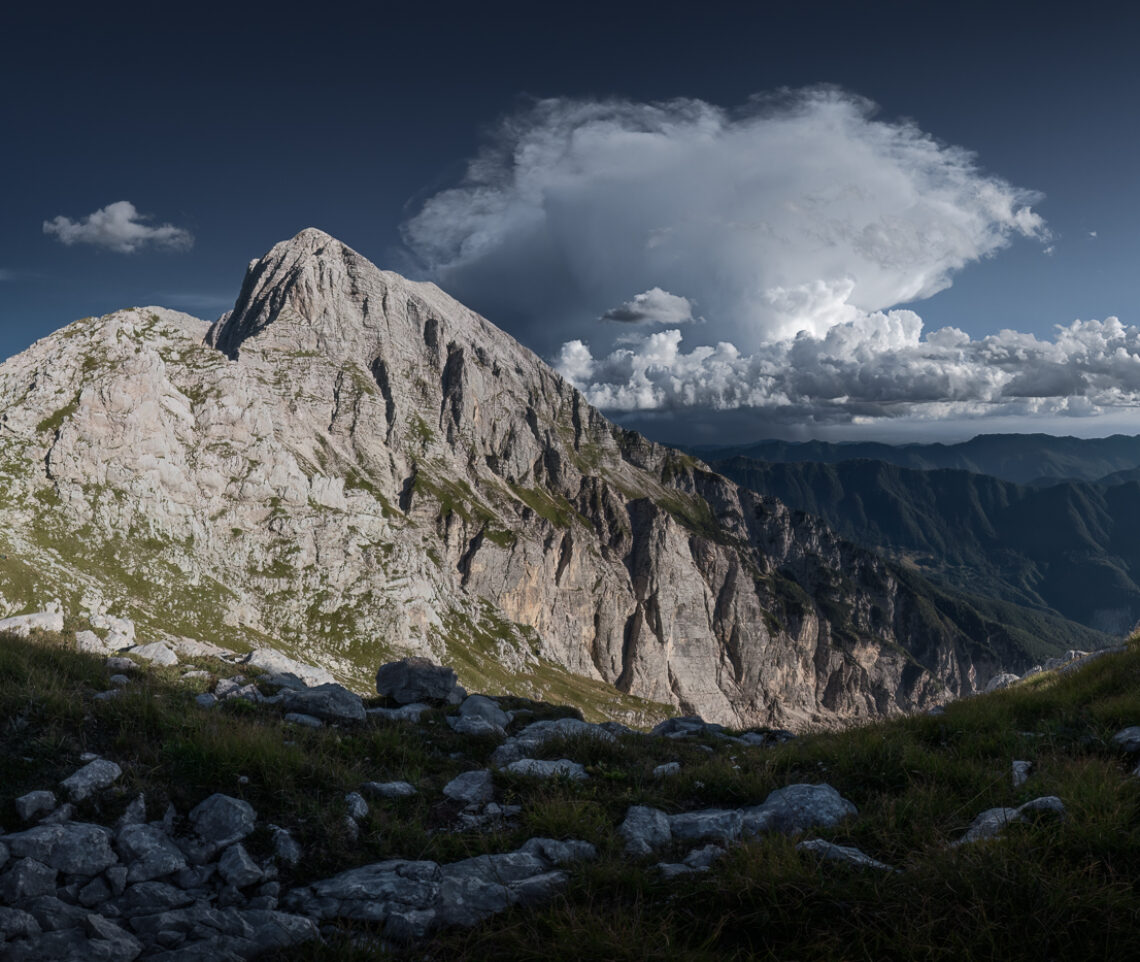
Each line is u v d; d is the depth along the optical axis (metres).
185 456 176.75
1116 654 19.09
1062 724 13.17
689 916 7.13
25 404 155.62
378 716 15.47
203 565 160.25
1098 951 6.02
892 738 12.49
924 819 8.84
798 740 15.56
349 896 7.71
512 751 13.48
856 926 6.57
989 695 19.55
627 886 7.88
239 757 9.96
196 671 17.28
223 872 7.84
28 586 116.06
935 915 6.67
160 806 8.85
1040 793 9.29
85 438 154.12
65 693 11.35
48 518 140.62
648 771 12.36
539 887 7.79
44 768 9.05
